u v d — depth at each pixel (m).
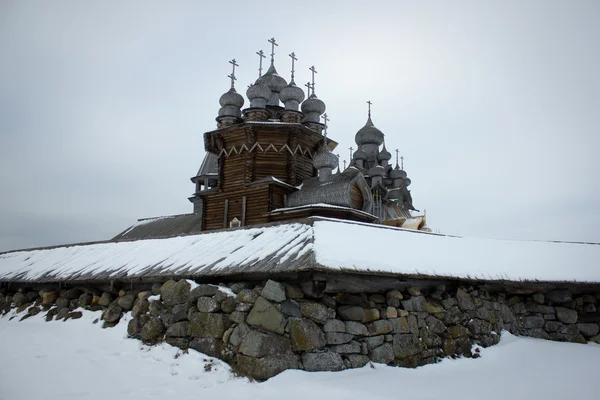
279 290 8.44
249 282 9.45
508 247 13.45
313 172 29.25
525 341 11.55
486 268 11.38
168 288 10.16
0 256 20.83
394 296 9.59
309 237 9.22
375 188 41.00
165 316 10.04
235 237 11.44
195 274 9.81
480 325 11.04
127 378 8.19
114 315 11.45
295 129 27.17
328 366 8.26
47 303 14.02
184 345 9.31
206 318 9.11
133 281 11.60
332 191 25.48
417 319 9.80
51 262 16.20
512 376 9.02
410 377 8.49
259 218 26.38
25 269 16.58
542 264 12.81
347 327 8.77
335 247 8.90
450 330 10.35
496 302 12.05
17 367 8.79
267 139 27.53
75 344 10.63
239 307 8.73
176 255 11.69
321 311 8.53
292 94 29.83
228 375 8.08
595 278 12.58
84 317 12.31
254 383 7.70
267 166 27.33
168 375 8.35
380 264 8.98
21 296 15.39
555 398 7.80
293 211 25.19
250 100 29.81
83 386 7.73
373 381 7.95
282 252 9.06
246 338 8.20
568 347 11.49
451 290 11.02
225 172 28.52
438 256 10.81
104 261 13.75
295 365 8.16
